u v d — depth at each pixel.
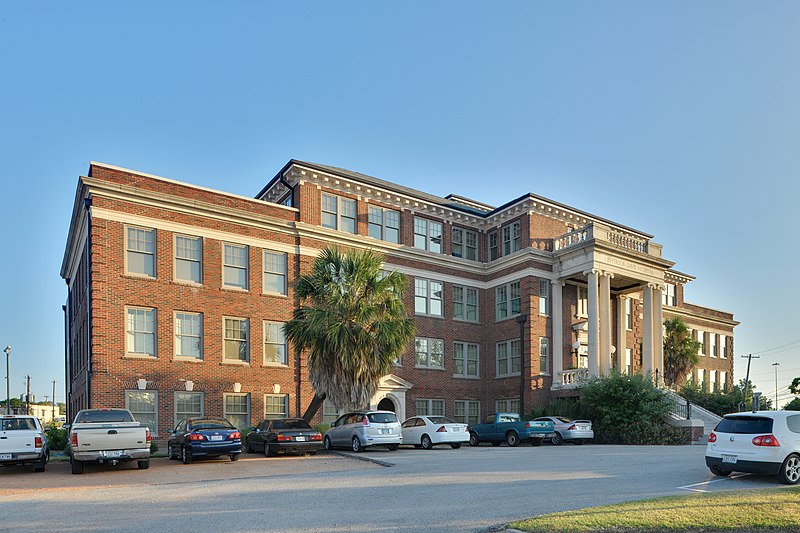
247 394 29.28
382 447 26.34
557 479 14.14
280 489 13.34
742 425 13.83
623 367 39.19
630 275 36.59
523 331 35.22
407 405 34.59
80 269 30.89
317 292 25.97
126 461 18.17
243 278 30.20
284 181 33.50
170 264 27.95
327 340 24.52
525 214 37.28
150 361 26.78
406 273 35.88
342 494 12.43
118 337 26.11
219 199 29.89
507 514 9.93
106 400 25.42
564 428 29.39
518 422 27.78
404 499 11.62
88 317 26.38
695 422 29.95
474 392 37.62
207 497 12.38
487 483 13.65
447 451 23.98
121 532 9.16
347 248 33.44
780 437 13.21
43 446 17.95
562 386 35.00
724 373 55.94
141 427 17.88
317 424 28.62
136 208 27.31
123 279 26.55
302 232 31.97
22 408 75.75
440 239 38.06
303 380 30.98
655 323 38.34
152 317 27.30
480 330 38.53
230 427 21.25
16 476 17.03
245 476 16.36
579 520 8.83
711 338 55.59
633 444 29.75
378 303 25.89
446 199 44.72
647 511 9.39
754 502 10.02
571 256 36.12
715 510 9.45
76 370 33.25
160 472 17.64
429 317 36.41
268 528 9.23
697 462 17.94
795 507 9.63
